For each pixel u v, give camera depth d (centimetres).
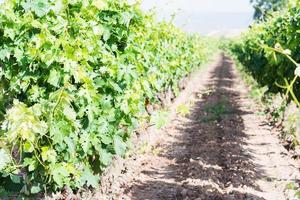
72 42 507
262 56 1451
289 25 938
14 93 503
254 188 830
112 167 705
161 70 1045
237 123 1494
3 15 471
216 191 781
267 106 1677
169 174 916
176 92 1388
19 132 408
